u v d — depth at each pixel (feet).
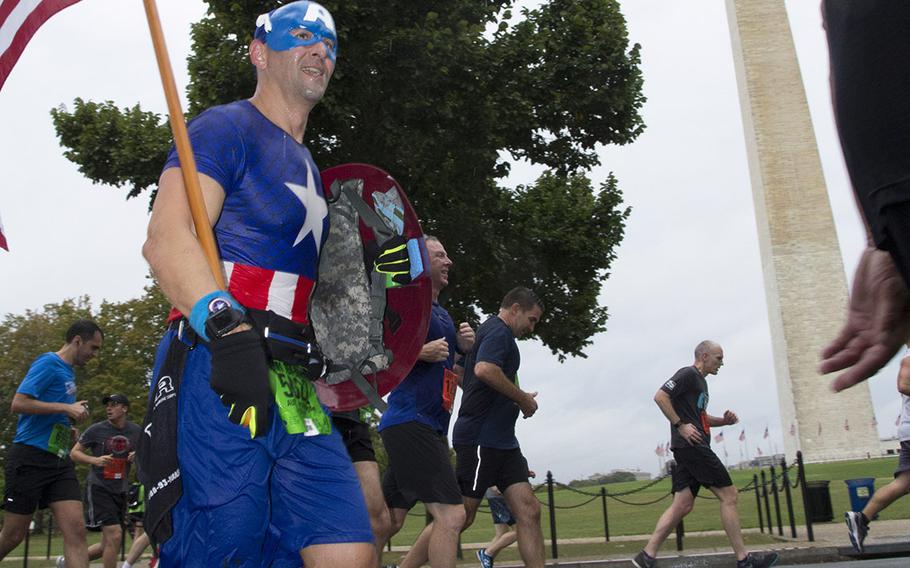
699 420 30.68
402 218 10.39
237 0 50.19
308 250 8.74
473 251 55.72
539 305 23.26
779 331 133.80
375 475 18.35
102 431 34.58
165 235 7.61
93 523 32.76
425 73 49.19
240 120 8.54
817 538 39.17
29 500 23.50
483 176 54.13
